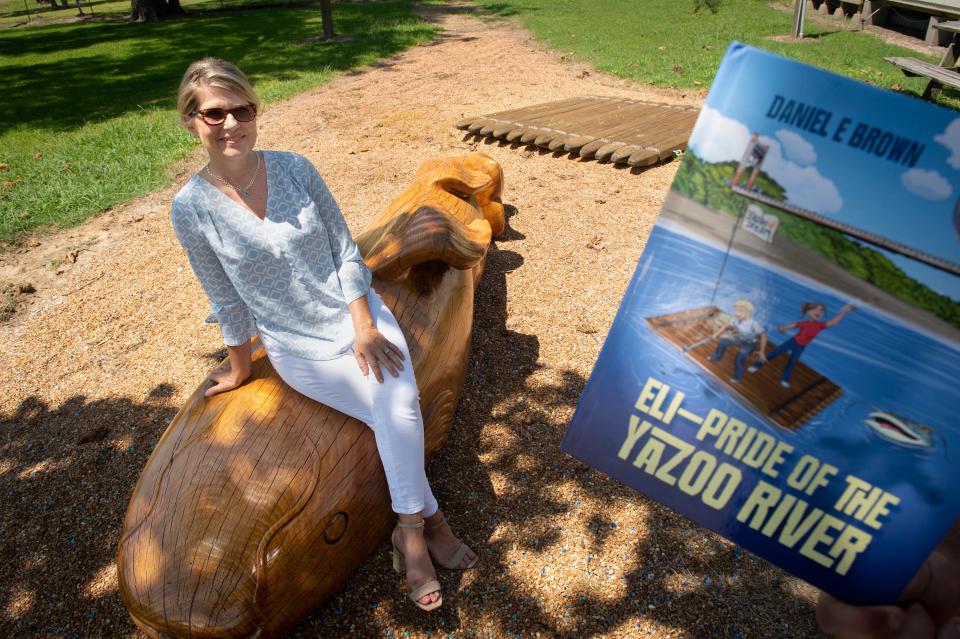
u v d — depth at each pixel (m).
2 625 2.84
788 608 2.72
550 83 10.21
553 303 4.74
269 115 9.11
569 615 2.72
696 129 1.39
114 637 2.77
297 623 2.59
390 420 2.51
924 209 1.28
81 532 3.24
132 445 3.75
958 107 8.41
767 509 1.48
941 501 1.36
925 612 1.41
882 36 12.71
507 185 6.52
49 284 5.34
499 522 3.13
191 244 2.34
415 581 2.59
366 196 6.43
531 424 3.69
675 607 2.73
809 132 1.32
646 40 12.95
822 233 1.34
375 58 12.45
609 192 6.27
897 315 1.33
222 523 2.33
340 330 2.52
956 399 1.32
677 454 1.53
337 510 2.52
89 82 12.69
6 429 3.94
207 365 4.37
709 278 1.43
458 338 3.34
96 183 7.02
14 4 38.19
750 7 16.83
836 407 1.40
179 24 19.56
